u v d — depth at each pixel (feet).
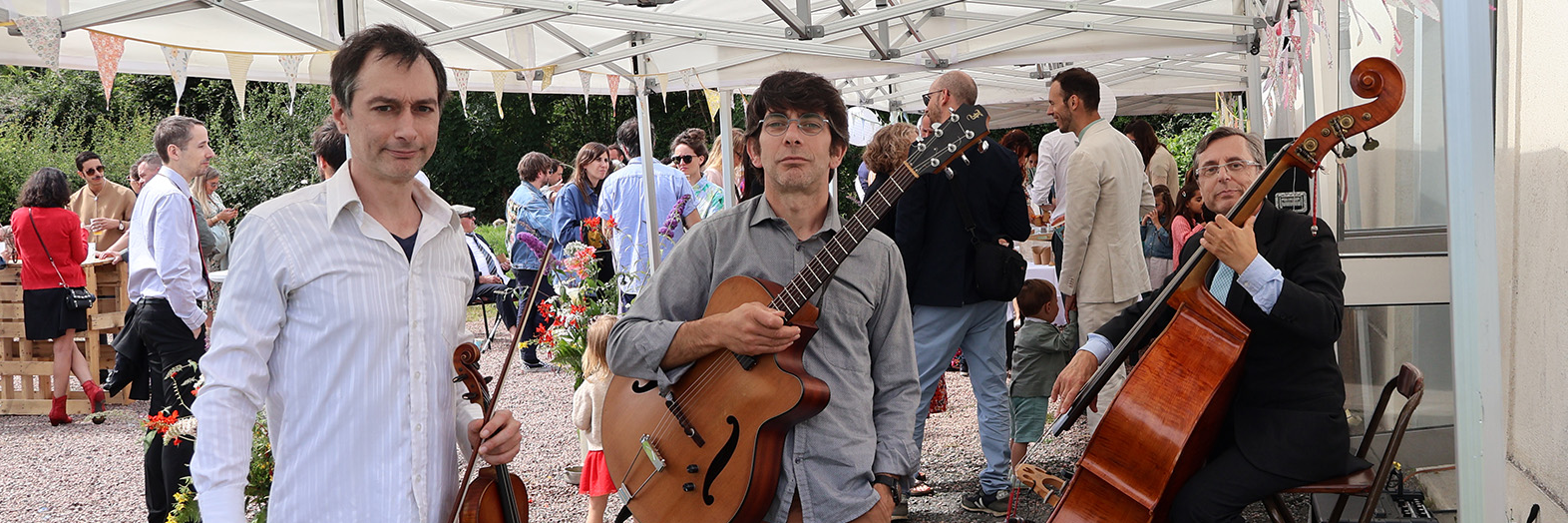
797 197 8.38
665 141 87.61
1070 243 16.19
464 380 7.30
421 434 6.94
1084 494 9.40
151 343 16.97
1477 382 7.07
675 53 23.38
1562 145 10.51
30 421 25.84
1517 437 12.40
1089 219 15.99
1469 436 7.10
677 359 8.22
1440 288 12.51
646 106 23.84
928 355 14.89
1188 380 9.30
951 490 17.17
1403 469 14.56
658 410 8.86
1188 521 9.54
